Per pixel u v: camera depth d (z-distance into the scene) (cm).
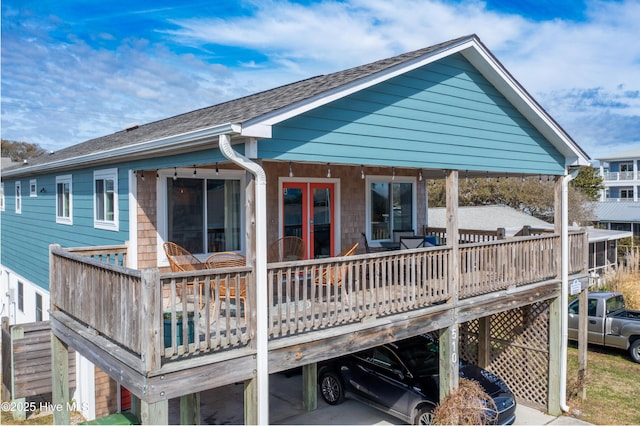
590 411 984
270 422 895
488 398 767
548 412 977
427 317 709
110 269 516
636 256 2280
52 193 1222
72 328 614
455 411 712
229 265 752
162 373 449
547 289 947
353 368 938
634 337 1305
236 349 516
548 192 3334
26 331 902
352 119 631
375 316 642
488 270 813
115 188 873
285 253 970
